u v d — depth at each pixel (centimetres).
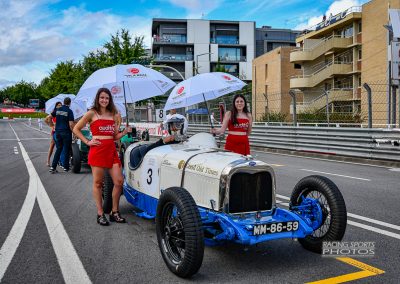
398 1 2986
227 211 429
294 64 4409
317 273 417
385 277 407
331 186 462
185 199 403
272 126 1820
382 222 604
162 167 523
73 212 666
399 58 1499
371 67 3309
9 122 7150
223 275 413
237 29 8062
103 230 565
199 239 388
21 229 568
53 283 393
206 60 7794
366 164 1300
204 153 496
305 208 479
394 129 1265
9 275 412
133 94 871
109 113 579
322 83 4025
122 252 478
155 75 731
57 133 1092
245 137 655
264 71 4800
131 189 613
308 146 1609
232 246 498
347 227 577
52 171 1101
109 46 4362
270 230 417
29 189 866
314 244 471
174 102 702
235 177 434
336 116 1841
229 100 2262
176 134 600
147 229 570
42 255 468
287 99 4284
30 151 1784
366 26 3375
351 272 419
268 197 454
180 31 7806
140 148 607
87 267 432
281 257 463
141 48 4397
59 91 7175
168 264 421
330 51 3856
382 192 827
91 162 579
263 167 446
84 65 4672
